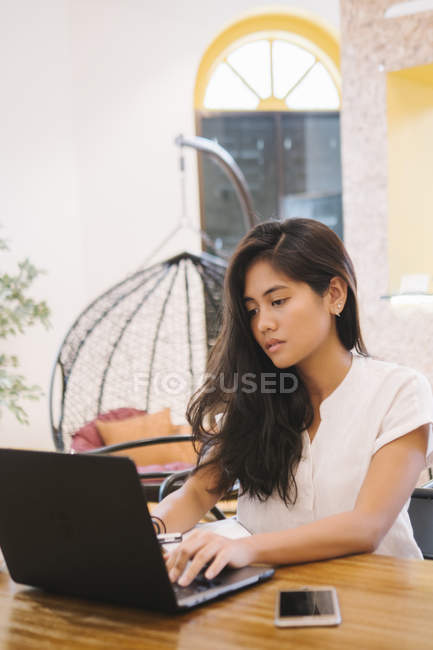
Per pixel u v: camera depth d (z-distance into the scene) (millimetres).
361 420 1304
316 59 5750
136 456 4418
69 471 958
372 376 1331
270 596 975
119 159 5352
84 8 5188
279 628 869
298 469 1327
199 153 5609
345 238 3119
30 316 4344
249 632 863
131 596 963
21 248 4902
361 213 3055
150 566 917
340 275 1285
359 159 3043
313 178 6316
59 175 5113
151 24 5352
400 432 1248
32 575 1075
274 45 5684
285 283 1247
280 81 5727
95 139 5277
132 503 905
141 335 5188
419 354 2873
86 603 1012
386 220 2986
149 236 5465
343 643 817
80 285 5242
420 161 3111
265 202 6184
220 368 1397
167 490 2100
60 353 4172
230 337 1369
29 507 1025
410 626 853
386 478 1219
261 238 1280
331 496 1300
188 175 5551
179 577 1036
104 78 5273
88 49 5223
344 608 916
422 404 1286
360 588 983
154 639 862
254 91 5703
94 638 880
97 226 5312
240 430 1367
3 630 930
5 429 4766
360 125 3023
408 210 3068
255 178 6137
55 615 972
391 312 2959
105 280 5344
